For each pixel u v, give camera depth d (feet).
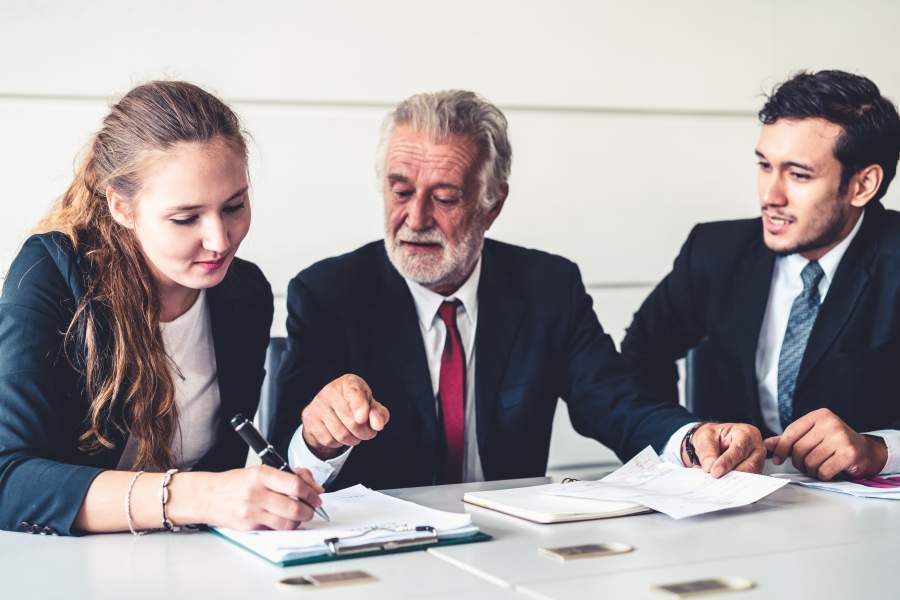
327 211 8.70
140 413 4.50
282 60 8.44
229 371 4.98
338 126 8.64
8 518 3.83
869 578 3.24
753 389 6.72
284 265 8.62
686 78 9.55
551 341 6.09
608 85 9.34
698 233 7.38
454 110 5.80
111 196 4.36
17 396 4.13
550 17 9.11
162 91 4.28
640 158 9.51
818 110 6.32
